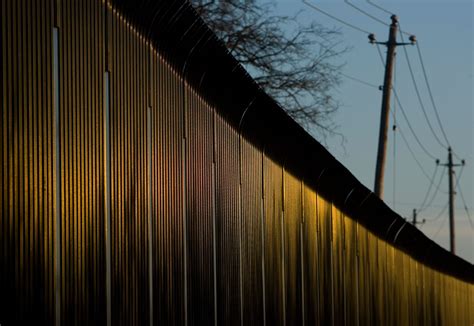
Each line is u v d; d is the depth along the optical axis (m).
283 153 16.17
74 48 8.43
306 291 17.59
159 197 10.55
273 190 15.64
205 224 12.20
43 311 7.79
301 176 17.45
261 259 14.84
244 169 14.05
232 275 13.27
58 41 8.12
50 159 7.94
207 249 12.24
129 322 9.55
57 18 8.11
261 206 14.93
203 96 12.25
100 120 8.97
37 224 7.72
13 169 7.38
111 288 9.14
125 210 9.54
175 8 10.46
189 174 11.64
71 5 8.38
